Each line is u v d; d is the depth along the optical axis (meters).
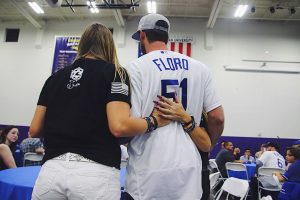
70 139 0.87
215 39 8.63
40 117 1.00
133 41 8.75
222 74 8.41
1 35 9.35
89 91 0.92
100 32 1.06
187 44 8.56
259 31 8.64
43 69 8.95
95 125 0.89
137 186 0.96
